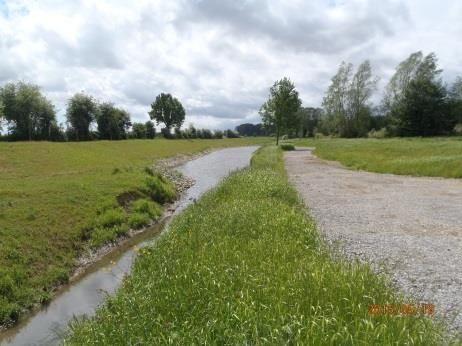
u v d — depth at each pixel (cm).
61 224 1361
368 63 8688
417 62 8094
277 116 6875
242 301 535
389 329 448
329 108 9375
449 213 1412
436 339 471
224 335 459
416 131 7069
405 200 1689
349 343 420
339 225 1255
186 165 4441
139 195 1956
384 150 3988
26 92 6688
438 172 2522
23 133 6812
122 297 686
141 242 1423
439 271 834
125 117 8294
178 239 958
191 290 613
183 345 461
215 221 1066
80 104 7412
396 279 789
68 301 943
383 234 1139
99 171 2545
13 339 787
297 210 1291
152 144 6303
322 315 486
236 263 713
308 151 5725
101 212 1570
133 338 507
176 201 2202
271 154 4003
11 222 1272
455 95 7612
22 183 1941
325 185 2195
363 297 557
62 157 3469
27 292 948
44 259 1125
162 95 11862
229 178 2086
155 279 710
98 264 1203
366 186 2136
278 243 833
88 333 603
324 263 699
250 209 1157
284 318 482
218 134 11669
